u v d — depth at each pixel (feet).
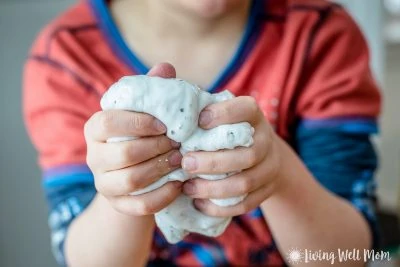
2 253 3.02
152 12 2.16
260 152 1.28
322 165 2.03
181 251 2.11
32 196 3.02
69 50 2.20
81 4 2.45
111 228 1.57
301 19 2.19
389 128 3.64
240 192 1.29
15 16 2.93
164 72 1.32
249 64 2.13
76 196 2.01
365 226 1.89
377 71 3.26
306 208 1.64
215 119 1.24
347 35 2.19
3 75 2.93
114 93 1.24
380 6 3.23
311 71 2.14
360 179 2.03
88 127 1.31
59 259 1.98
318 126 2.09
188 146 1.25
